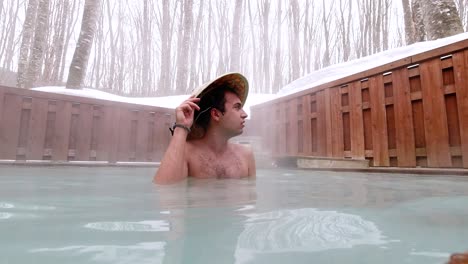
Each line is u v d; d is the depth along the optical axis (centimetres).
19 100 381
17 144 377
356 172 299
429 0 452
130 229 60
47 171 257
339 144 385
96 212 78
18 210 80
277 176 232
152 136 481
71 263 41
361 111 360
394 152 324
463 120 267
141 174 236
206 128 169
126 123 458
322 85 411
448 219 71
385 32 1827
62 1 1631
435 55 289
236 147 188
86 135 425
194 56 1647
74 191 121
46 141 397
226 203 93
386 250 48
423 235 57
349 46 1922
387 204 94
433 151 288
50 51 1508
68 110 412
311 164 385
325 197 110
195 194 113
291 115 461
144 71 1600
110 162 439
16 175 203
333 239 54
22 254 45
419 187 152
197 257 44
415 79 309
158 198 103
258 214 76
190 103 157
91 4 671
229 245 50
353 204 93
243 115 165
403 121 315
